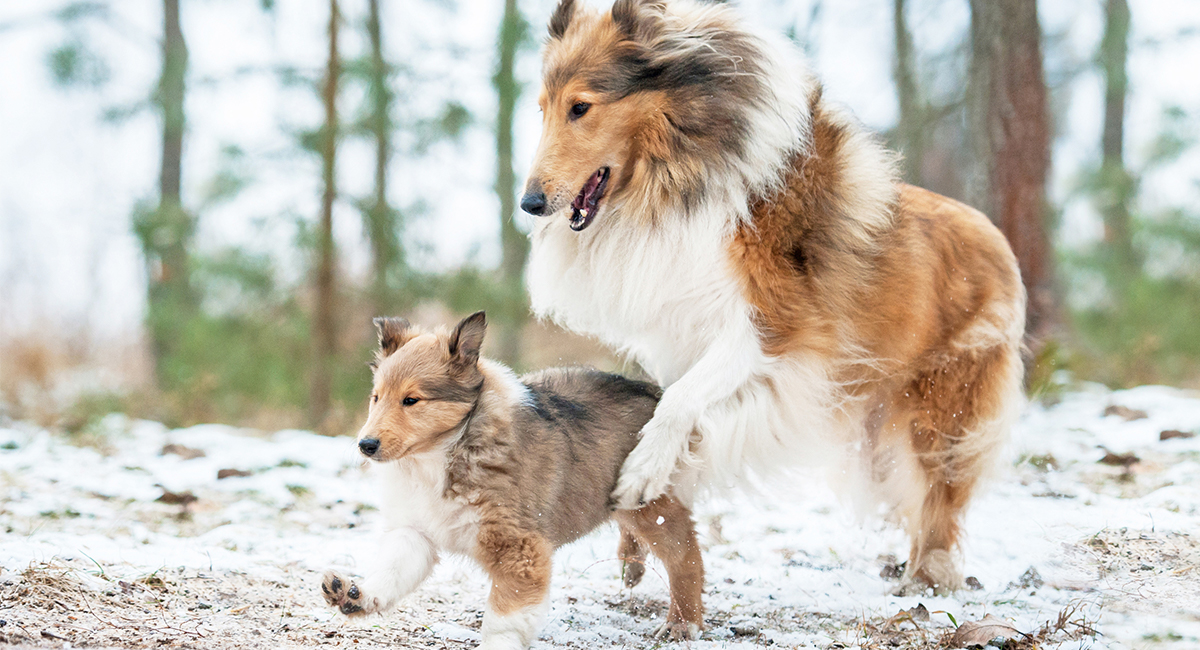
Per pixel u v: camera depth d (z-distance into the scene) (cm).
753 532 596
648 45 458
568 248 493
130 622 368
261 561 495
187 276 1245
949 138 1507
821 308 465
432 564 391
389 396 378
